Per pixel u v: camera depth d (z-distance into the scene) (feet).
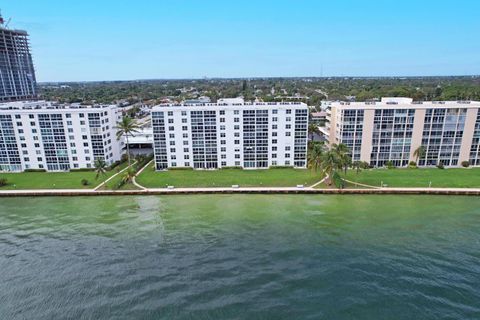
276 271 169.17
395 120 363.76
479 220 234.17
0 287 159.84
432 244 196.03
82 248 197.47
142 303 145.59
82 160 378.53
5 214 257.55
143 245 200.13
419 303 143.13
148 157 432.25
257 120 364.79
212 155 377.09
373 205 268.41
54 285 160.45
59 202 286.46
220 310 140.15
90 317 138.21
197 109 361.71
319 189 303.89
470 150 372.17
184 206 272.31
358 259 179.73
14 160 375.45
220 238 208.54
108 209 266.98
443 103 376.68
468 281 157.99
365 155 375.86
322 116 604.08
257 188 309.42
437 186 306.96
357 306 141.79
